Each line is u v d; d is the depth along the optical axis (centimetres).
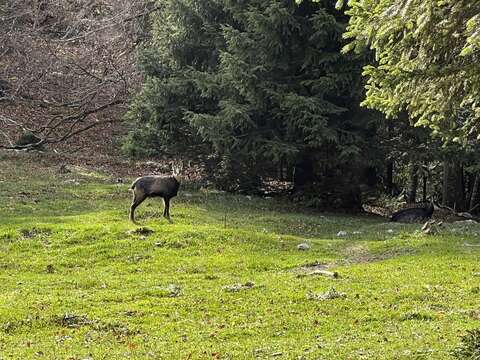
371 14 923
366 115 2233
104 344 972
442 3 799
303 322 1071
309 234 1927
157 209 2069
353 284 1298
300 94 2289
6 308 1138
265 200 2470
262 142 2322
